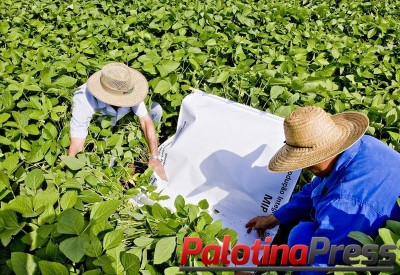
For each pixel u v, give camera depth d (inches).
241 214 131.6
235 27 193.3
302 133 90.7
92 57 175.5
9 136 116.9
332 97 141.5
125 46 173.0
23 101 129.7
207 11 207.8
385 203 88.2
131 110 146.9
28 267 77.5
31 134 125.6
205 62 162.1
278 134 131.6
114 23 200.5
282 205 127.9
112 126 144.2
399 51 184.2
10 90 133.6
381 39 200.4
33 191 92.7
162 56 160.9
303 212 119.0
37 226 88.0
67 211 80.3
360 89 155.6
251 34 189.6
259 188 131.0
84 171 110.2
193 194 136.4
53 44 184.9
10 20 211.5
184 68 162.7
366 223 87.9
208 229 88.4
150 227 98.3
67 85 140.1
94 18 214.2
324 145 91.3
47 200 87.0
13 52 163.3
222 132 135.9
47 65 155.4
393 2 248.4
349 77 153.0
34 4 230.7
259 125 133.8
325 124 91.6
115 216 106.6
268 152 131.1
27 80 136.6
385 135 129.9
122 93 130.3
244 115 136.2
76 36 192.1
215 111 138.9
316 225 101.1
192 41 177.2
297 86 141.5
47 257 81.4
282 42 180.5
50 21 218.1
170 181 138.8
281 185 129.8
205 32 182.7
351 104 138.6
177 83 148.9
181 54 160.7
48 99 128.5
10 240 84.1
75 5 228.1
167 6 218.7
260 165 131.4
